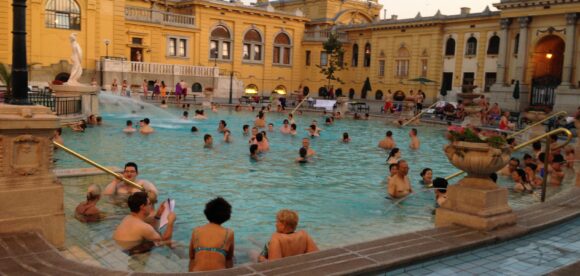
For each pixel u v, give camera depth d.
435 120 31.62
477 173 7.14
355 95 60.62
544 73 43.38
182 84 41.28
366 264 5.32
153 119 26.52
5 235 5.73
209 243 5.68
